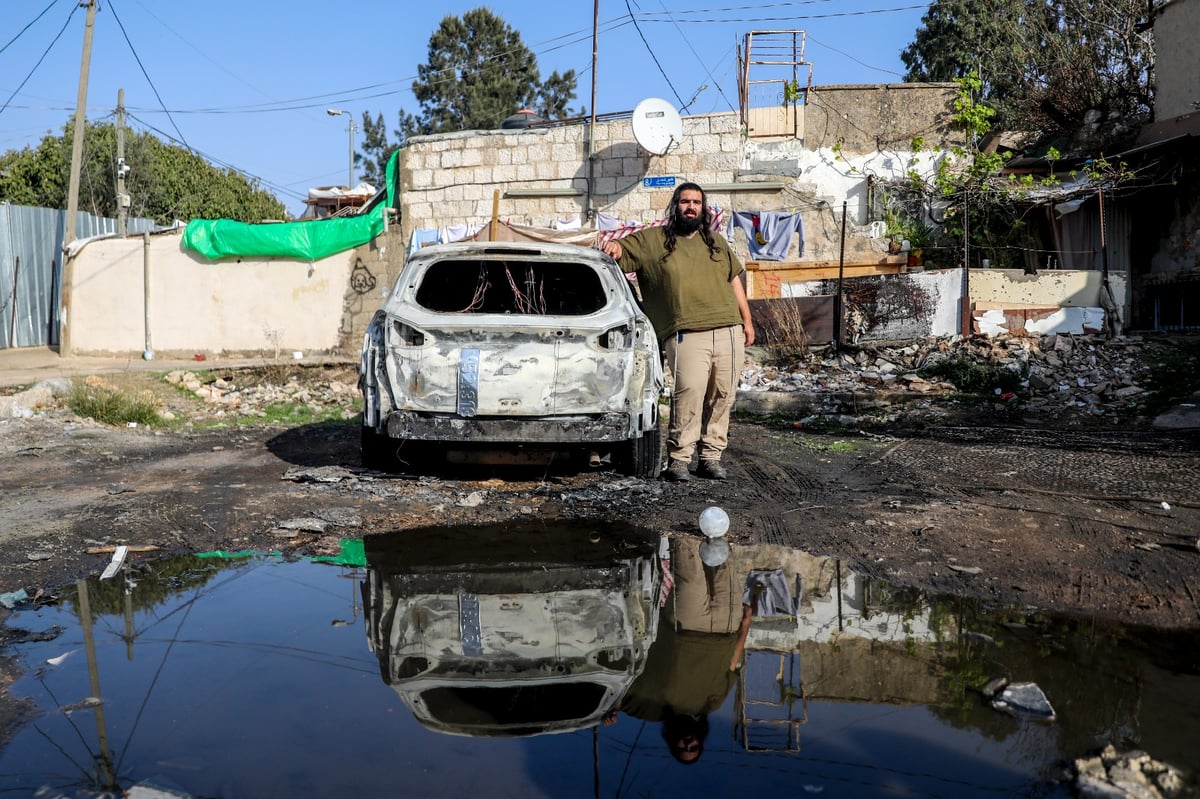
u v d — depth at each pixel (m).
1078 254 14.81
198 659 2.78
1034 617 3.17
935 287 11.80
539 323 5.23
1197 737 2.22
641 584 3.61
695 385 5.55
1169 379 9.99
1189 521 4.48
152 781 2.01
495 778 2.04
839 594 3.46
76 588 3.54
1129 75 17.22
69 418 8.51
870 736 2.25
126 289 17.52
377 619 3.18
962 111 14.74
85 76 18.75
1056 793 1.96
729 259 5.62
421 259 5.71
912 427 8.80
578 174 15.96
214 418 9.69
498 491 5.34
